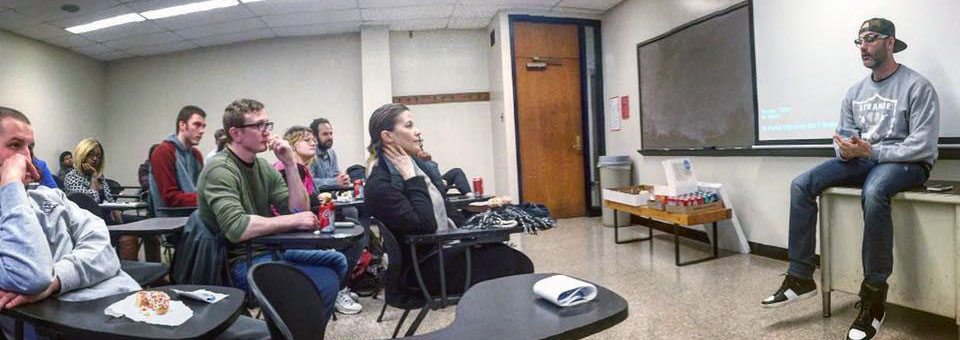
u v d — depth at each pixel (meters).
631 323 2.53
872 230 2.16
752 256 3.84
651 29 5.23
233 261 1.99
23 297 1.16
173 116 7.55
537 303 0.98
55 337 1.11
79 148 3.92
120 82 7.71
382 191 1.80
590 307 0.95
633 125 5.65
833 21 3.18
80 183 3.87
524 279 1.15
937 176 2.69
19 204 1.24
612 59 6.07
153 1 5.30
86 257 1.31
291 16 6.11
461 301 1.01
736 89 4.05
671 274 3.42
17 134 1.33
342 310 2.88
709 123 4.38
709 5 4.34
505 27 6.10
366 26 6.76
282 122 7.23
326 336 2.52
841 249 2.42
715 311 2.65
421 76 7.06
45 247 1.22
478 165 7.10
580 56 6.32
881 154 2.24
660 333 2.39
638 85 5.50
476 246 1.89
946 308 2.04
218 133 3.38
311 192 3.06
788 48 3.52
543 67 6.20
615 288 3.15
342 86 7.18
